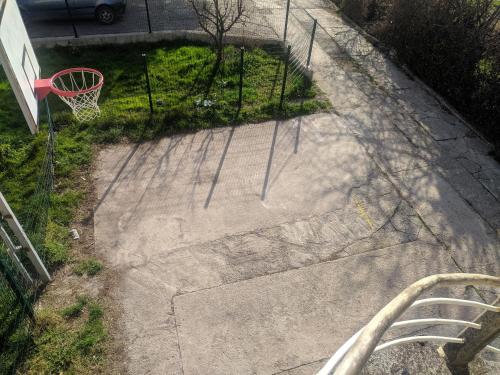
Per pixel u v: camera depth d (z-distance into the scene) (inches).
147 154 280.7
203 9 378.6
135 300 198.2
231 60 377.4
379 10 464.4
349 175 277.7
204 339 185.8
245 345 185.0
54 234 222.5
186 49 389.1
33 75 239.5
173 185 259.3
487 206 265.0
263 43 401.4
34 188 244.1
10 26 203.9
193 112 315.3
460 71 339.3
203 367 176.6
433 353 146.4
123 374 172.4
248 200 253.4
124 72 354.3
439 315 203.5
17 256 197.5
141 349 180.5
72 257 214.1
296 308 200.7
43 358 173.3
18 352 173.0
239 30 413.1
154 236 228.1
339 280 214.5
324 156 291.0
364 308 203.6
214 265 216.1
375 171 282.8
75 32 382.3
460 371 171.2
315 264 221.1
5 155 263.6
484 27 344.5
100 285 203.2
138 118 304.8
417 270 223.1
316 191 263.6
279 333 190.4
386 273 220.1
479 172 290.0
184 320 191.9
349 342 82.1
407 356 144.5
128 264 213.5
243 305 199.8
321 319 197.5
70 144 278.8
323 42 428.8
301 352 184.5
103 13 418.3
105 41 388.2
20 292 173.8
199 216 241.1
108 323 188.5
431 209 258.8
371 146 303.7
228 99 332.5
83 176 260.2
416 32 377.4
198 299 200.5
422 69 382.9
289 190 262.5
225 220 240.2
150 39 397.7
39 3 395.9
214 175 268.4
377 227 244.2
